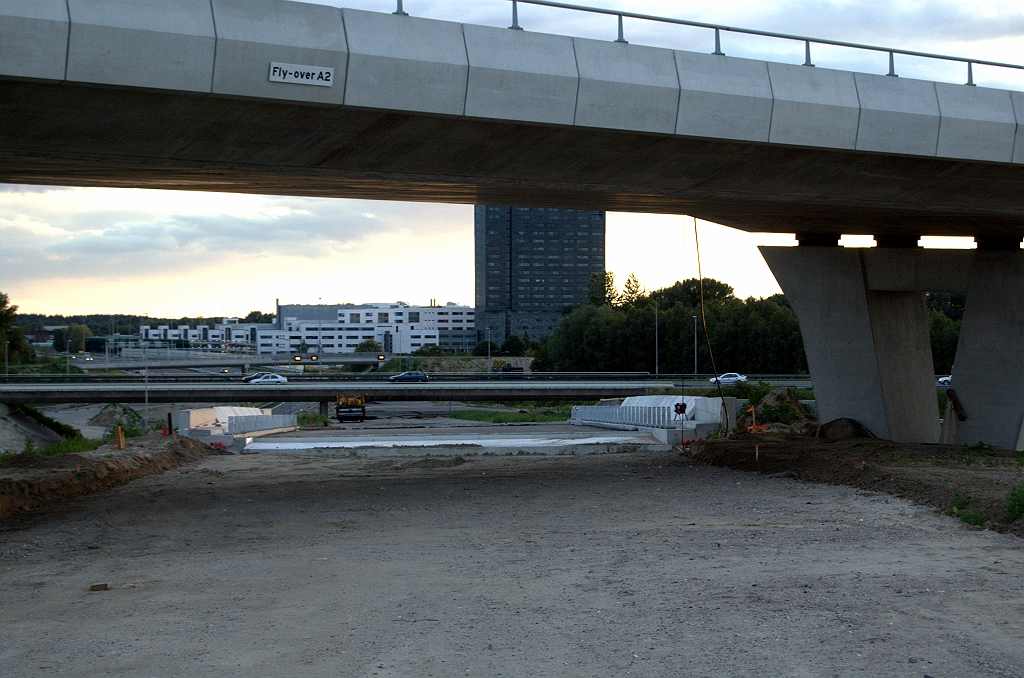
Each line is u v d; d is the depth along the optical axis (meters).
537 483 23.02
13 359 117.19
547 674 8.12
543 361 130.62
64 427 63.31
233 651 8.94
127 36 15.46
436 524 16.86
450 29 17.92
